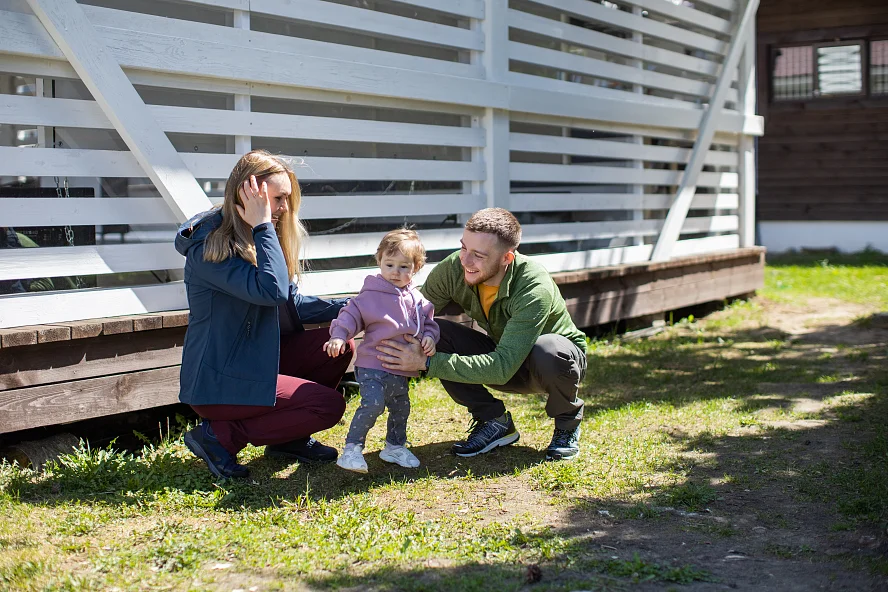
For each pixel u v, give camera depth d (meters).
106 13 4.35
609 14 7.53
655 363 6.85
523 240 6.79
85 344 4.20
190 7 5.40
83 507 3.48
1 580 2.79
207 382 3.62
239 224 3.64
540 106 6.72
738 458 4.30
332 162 5.34
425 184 6.27
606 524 3.40
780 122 16.95
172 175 4.49
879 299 10.53
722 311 9.68
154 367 4.49
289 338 4.21
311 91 5.23
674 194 8.65
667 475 4.04
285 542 3.16
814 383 6.14
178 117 4.59
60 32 4.07
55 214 4.20
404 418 4.08
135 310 4.52
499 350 3.95
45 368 4.06
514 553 3.08
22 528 3.25
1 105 4.02
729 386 6.04
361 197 5.52
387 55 5.71
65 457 4.09
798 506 3.63
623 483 3.90
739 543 3.22
